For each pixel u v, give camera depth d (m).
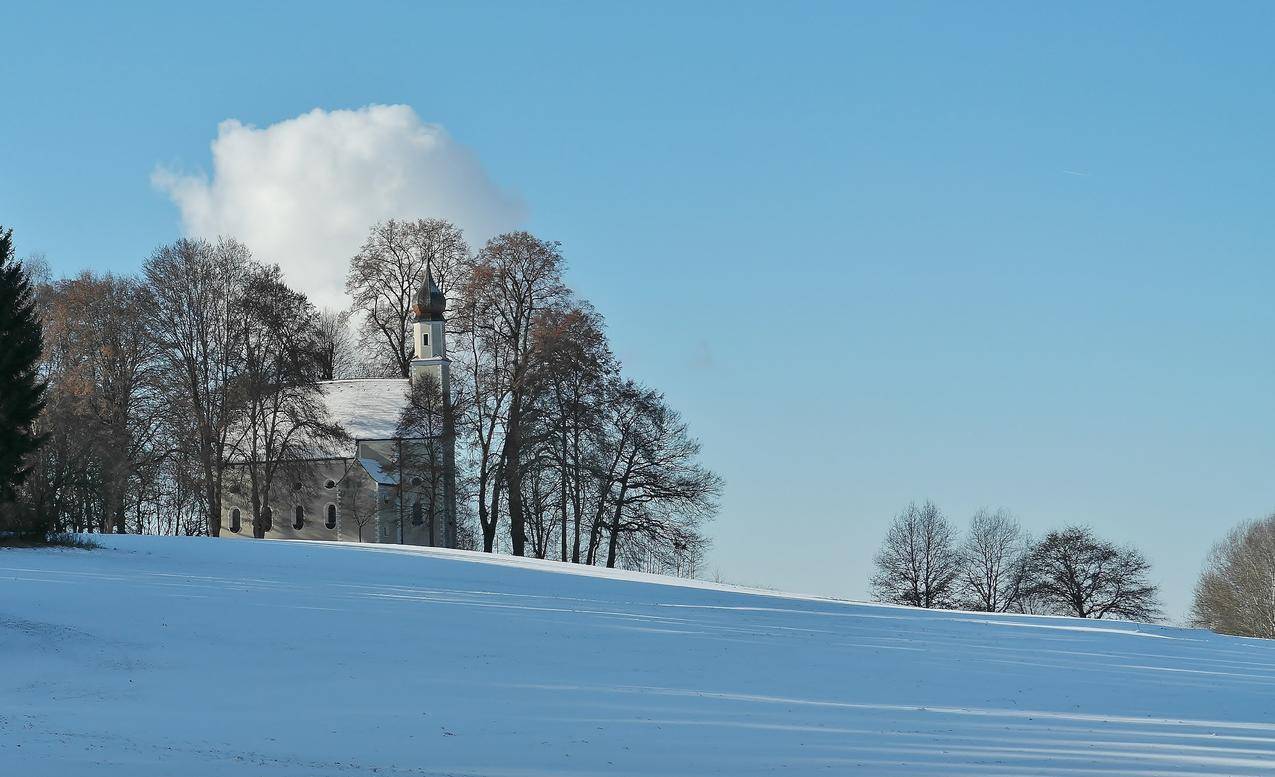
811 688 34.03
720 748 25.19
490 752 24.50
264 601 44.50
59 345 82.06
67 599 41.62
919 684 35.78
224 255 84.94
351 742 25.17
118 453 76.81
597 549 80.69
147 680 31.97
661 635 43.22
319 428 85.56
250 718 27.59
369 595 48.53
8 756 22.33
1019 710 31.80
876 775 23.03
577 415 77.31
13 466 57.00
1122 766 24.48
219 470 82.69
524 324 81.38
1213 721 31.39
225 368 83.25
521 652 38.03
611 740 25.84
